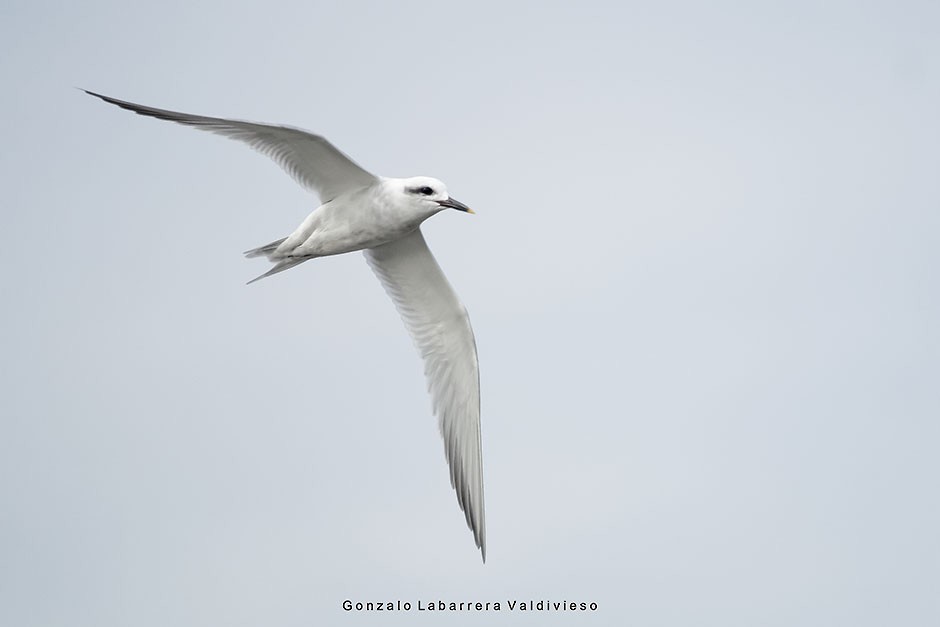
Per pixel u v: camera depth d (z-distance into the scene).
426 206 12.08
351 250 12.62
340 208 12.24
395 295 13.55
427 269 13.19
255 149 11.82
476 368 13.51
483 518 13.25
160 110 11.27
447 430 13.59
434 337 13.57
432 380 13.59
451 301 13.34
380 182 12.12
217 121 11.39
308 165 11.95
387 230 12.32
